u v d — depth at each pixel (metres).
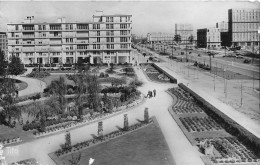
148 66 189.62
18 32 190.62
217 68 172.62
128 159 49.22
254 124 67.81
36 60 194.12
